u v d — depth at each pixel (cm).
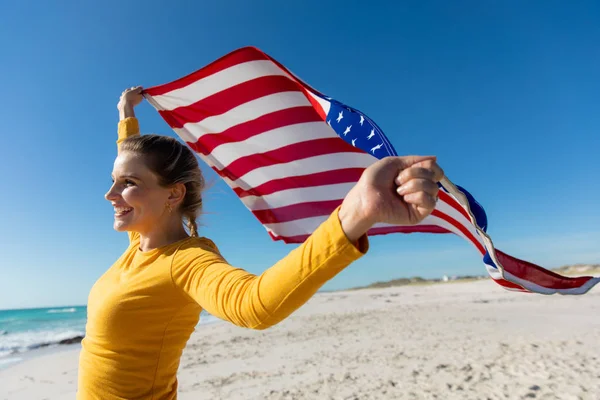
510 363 580
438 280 4184
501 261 177
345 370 635
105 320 142
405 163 89
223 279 113
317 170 270
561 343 682
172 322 141
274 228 289
